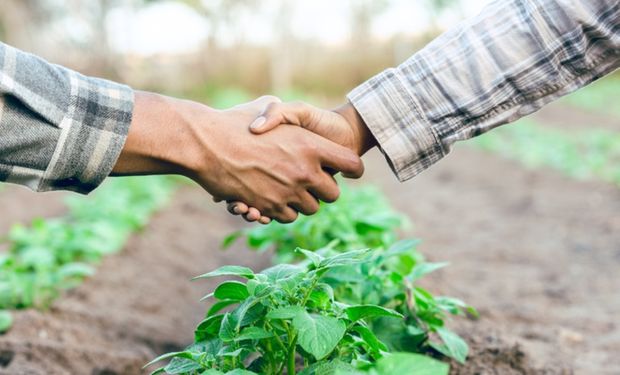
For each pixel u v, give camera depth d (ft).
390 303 8.04
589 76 6.54
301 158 6.78
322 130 7.02
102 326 11.73
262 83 94.38
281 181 6.79
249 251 18.45
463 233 21.65
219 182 6.66
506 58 6.55
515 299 14.15
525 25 6.47
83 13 76.89
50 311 11.75
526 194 28.50
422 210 26.20
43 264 12.62
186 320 13.08
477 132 6.82
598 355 10.64
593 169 32.58
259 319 5.60
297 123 6.92
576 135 51.06
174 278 15.65
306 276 5.61
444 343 7.88
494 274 16.40
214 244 19.75
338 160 6.89
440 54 6.79
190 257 18.07
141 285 14.49
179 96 81.87
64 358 9.69
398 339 7.37
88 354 9.89
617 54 6.39
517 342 8.63
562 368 8.70
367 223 11.69
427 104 6.77
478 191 30.86
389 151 6.86
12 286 11.78
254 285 5.44
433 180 35.55
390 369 4.03
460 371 7.80
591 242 19.54
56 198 27.55
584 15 6.22
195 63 93.50
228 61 93.97
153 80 86.33
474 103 6.68
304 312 5.17
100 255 15.74
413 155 6.89
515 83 6.57
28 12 74.18
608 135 46.14
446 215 25.08
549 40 6.40
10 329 10.51
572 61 6.43
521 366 8.27
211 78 92.27
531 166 37.35
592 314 13.25
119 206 20.47
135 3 81.30
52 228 15.11
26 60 5.57
